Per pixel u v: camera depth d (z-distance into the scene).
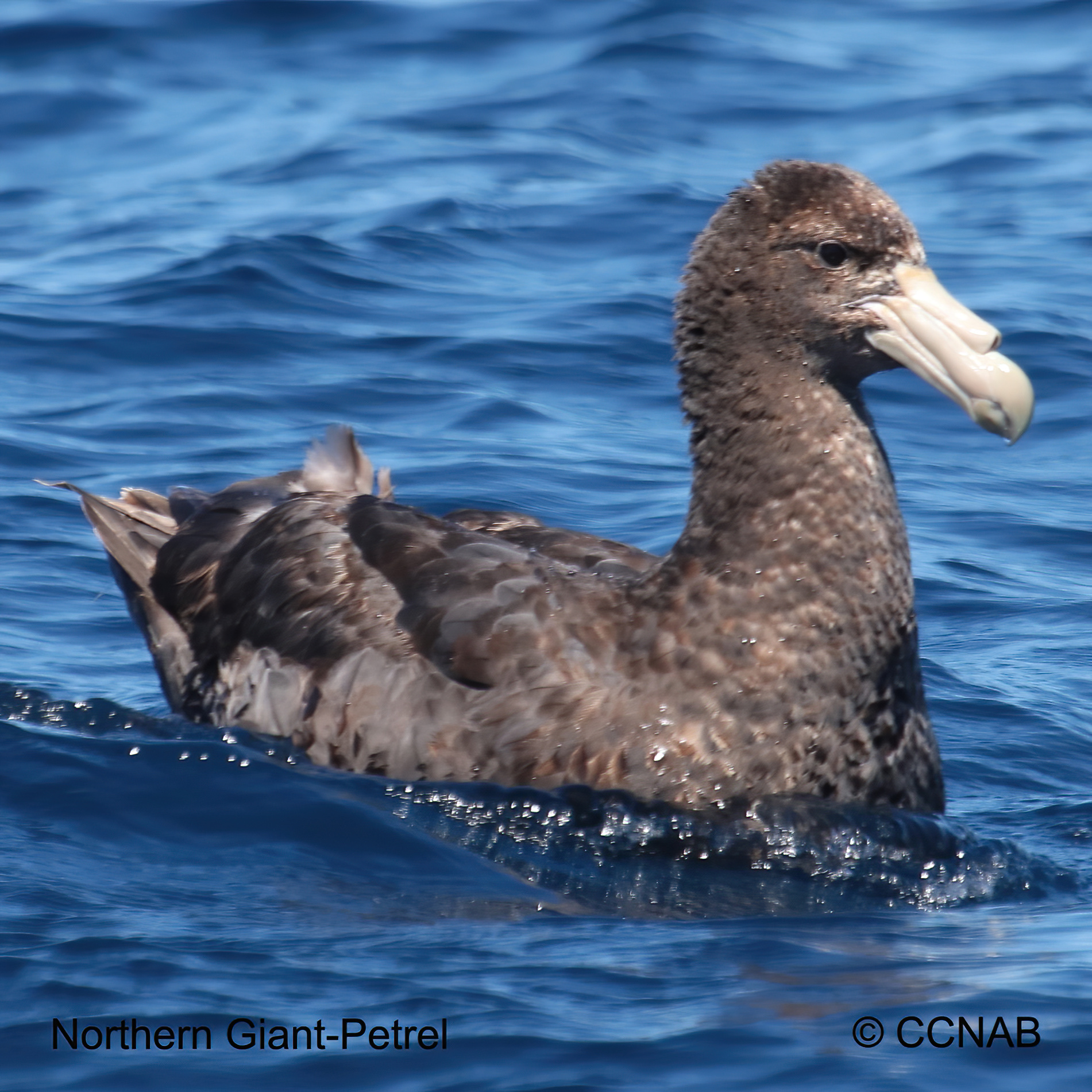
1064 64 32.72
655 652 10.91
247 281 21.30
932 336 10.60
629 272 22.39
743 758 10.79
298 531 12.23
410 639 11.35
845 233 10.78
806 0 37.03
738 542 10.92
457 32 33.75
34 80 30.94
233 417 18.11
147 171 27.48
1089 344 20.23
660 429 18.36
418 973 8.89
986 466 18.03
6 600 14.74
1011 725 13.09
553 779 10.91
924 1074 7.90
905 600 10.96
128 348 19.67
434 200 24.55
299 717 11.60
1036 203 25.64
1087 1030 8.25
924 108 30.12
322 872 10.19
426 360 19.66
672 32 33.31
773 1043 8.16
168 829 10.59
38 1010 8.41
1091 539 16.34
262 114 29.80
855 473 10.88
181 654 12.91
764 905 10.19
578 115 29.38
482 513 12.91
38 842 10.30
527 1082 7.84
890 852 10.62
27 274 22.14
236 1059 8.04
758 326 10.95
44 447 17.23
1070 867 10.91
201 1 34.22
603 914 9.90
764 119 29.69
